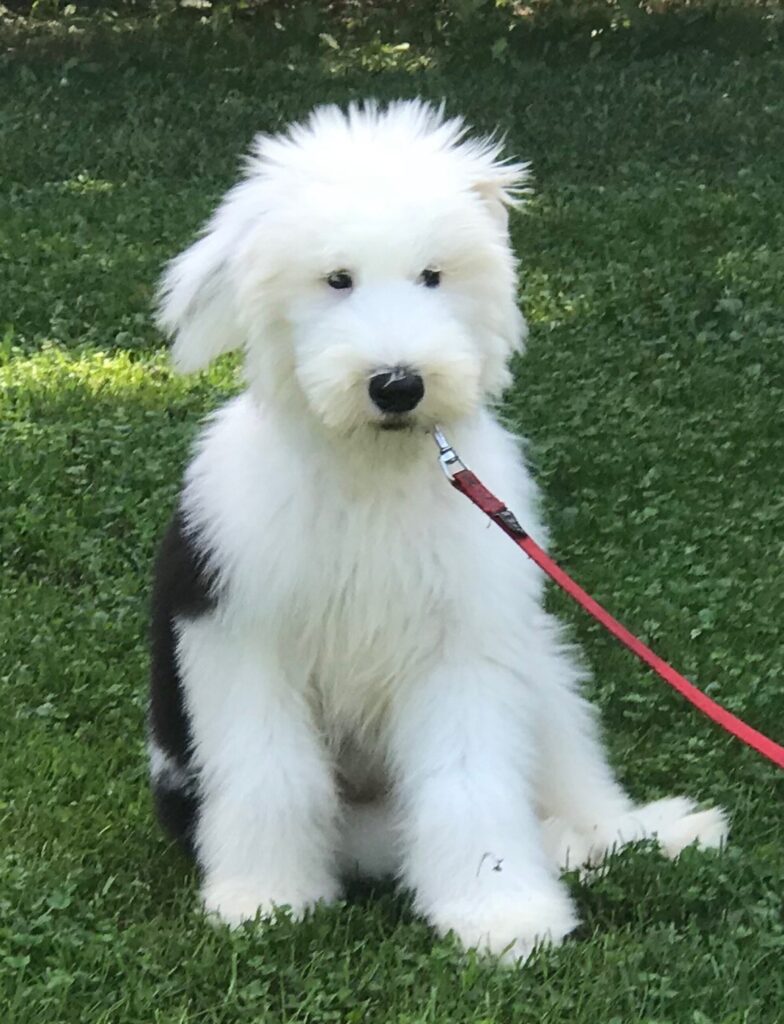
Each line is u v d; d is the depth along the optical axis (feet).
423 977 5.57
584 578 8.11
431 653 5.92
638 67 20.20
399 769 6.04
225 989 5.53
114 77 20.07
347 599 5.84
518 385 10.21
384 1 23.84
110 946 5.68
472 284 5.79
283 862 5.97
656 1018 5.38
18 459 9.12
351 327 5.54
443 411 5.57
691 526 8.55
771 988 5.53
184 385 10.27
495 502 5.81
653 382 10.25
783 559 8.26
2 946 5.68
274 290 5.72
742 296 11.94
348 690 6.02
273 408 5.85
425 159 5.79
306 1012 5.43
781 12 22.93
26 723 7.04
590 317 11.59
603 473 9.07
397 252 5.60
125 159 16.25
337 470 5.78
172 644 6.20
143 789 6.70
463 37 22.22
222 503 5.96
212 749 6.03
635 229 13.58
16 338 11.38
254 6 23.59
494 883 5.81
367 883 6.24
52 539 8.46
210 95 18.98
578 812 6.30
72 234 13.74
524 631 5.99
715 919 5.85
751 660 7.36
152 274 12.57
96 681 7.36
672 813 6.33
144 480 8.91
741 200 14.40
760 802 6.54
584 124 17.29
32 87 19.40
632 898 5.90
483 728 5.88
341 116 6.42
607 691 7.20
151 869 6.23
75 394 10.08
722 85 19.06
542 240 13.32
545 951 5.63
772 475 9.12
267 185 5.81
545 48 21.47
